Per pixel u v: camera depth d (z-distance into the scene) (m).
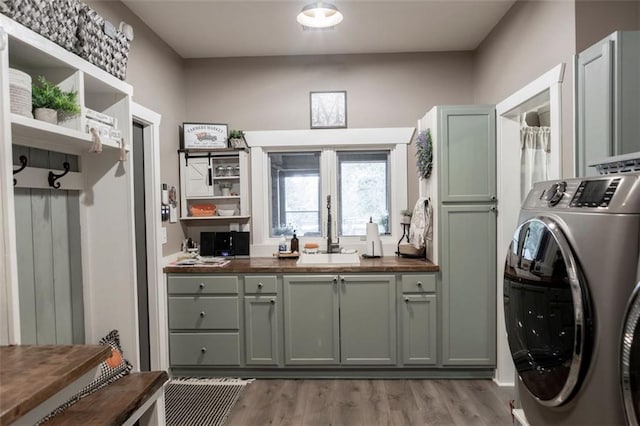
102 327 1.88
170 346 2.94
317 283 2.87
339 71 3.43
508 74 2.65
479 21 2.82
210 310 2.91
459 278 2.82
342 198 3.53
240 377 2.96
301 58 3.45
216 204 3.46
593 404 1.08
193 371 2.98
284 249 3.33
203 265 2.96
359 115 3.44
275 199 3.55
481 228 2.80
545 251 1.28
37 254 1.58
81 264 1.84
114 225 1.86
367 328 2.87
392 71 3.42
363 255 3.29
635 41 1.50
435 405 2.50
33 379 0.90
